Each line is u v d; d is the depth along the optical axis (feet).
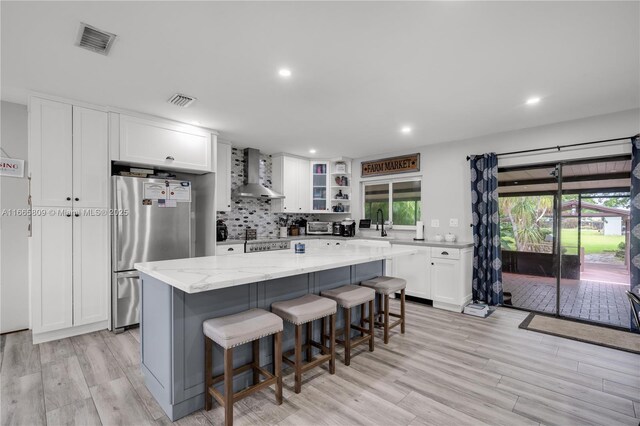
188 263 7.36
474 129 12.76
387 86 8.68
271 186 18.15
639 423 5.79
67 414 5.98
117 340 9.50
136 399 6.49
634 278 10.01
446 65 7.48
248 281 5.70
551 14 5.58
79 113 9.76
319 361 7.23
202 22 5.85
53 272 9.33
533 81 8.33
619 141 10.52
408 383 7.19
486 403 6.41
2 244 9.83
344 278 9.70
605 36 6.24
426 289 13.64
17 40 6.40
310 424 5.75
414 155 16.11
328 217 20.42
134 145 10.73
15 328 10.02
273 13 5.58
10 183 9.94
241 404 6.39
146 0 5.23
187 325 6.03
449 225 14.69
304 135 13.84
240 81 8.39
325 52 6.93
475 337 9.96
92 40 6.47
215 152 13.04
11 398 6.48
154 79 8.27
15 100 9.78
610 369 7.85
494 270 13.01
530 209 14.39
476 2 5.28
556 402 6.45
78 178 9.75
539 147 12.22
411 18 5.72
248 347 7.13
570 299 13.60
